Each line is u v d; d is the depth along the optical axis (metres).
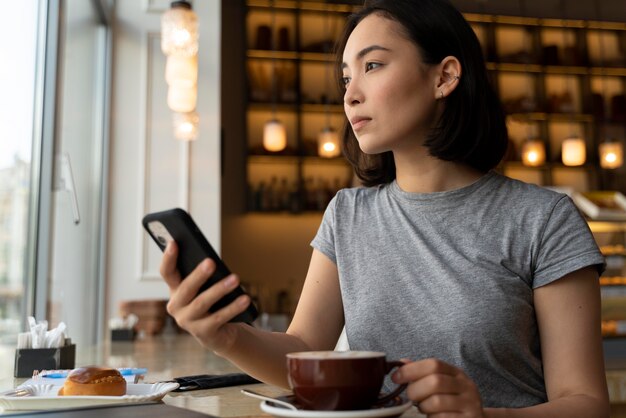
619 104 5.27
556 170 5.28
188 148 3.61
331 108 5.01
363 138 0.99
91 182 3.36
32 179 2.30
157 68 3.63
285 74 5.00
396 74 0.95
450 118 0.98
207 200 3.59
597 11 5.31
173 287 0.72
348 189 1.13
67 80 2.71
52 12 2.37
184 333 3.27
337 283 1.08
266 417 0.80
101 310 3.44
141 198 3.53
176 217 0.70
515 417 0.72
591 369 0.87
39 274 2.30
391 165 1.11
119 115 3.58
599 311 0.92
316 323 1.06
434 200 1.00
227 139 5.01
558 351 0.89
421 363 0.66
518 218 0.96
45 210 2.31
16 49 2.09
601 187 5.20
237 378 1.15
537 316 0.94
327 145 4.48
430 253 0.97
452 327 0.92
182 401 0.96
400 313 0.97
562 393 0.86
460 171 1.02
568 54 5.25
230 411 0.86
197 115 3.34
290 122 5.09
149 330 3.13
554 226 0.94
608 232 4.98
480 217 0.97
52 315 2.43
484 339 0.91
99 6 3.32
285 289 4.98
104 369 0.96
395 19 0.96
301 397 0.64
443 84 0.97
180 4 3.00
